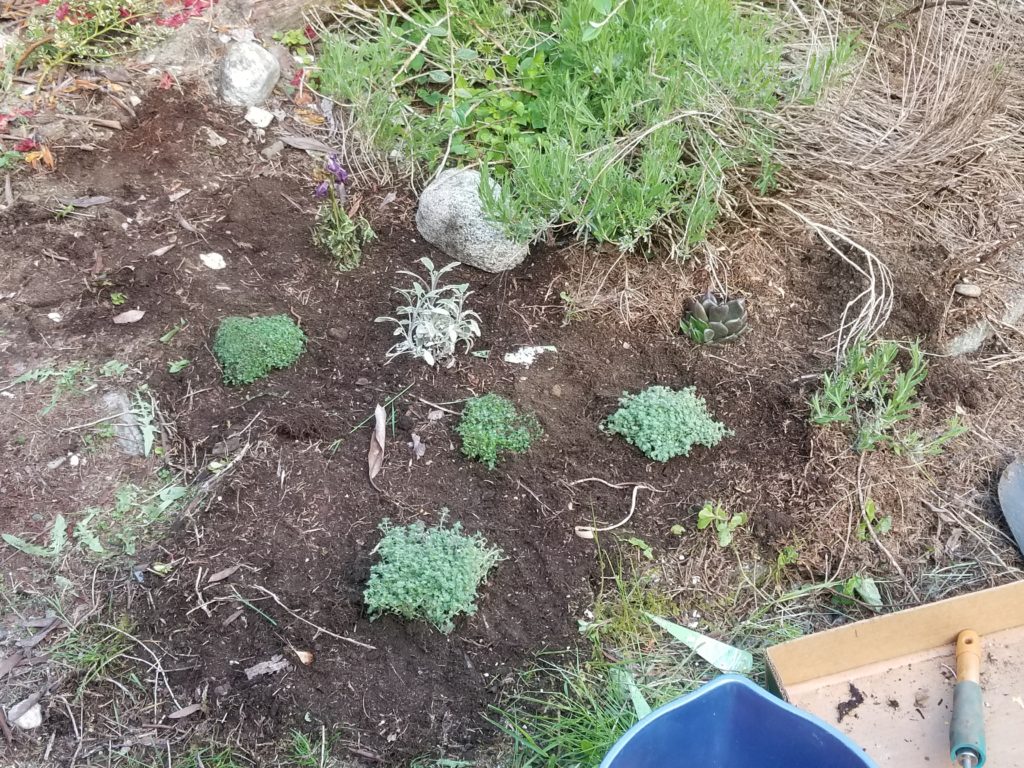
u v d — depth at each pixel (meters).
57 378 2.64
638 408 2.79
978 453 2.90
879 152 3.59
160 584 2.30
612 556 2.55
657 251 3.26
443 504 2.56
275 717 2.15
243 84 3.52
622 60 3.44
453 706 2.22
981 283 3.32
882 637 2.24
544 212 3.07
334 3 3.98
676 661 2.39
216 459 2.56
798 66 3.77
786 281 3.30
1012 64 4.03
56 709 2.10
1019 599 2.24
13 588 2.25
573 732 2.20
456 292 2.91
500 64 3.83
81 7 3.50
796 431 2.85
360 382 2.81
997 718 2.19
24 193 3.07
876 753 2.15
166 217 3.13
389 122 3.43
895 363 3.07
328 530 2.46
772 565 2.60
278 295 3.00
